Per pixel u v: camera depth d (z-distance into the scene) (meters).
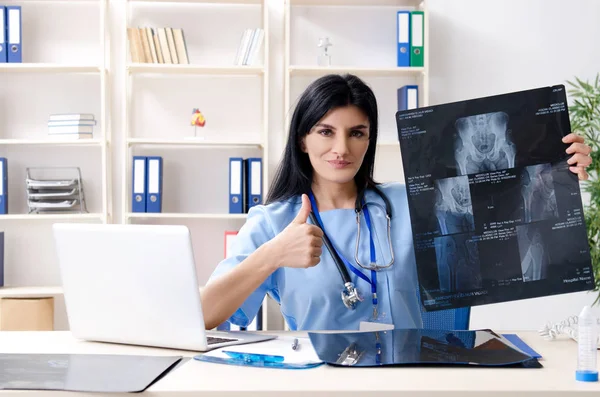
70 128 3.81
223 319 1.65
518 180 1.50
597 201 3.54
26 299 3.61
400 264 1.90
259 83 4.05
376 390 1.05
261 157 4.01
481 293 1.49
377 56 4.05
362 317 1.87
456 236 1.50
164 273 1.35
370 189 2.02
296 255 1.59
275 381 1.10
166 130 4.03
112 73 4.00
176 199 4.04
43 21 3.98
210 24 4.02
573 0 4.03
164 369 1.17
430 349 1.33
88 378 1.10
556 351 1.36
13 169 4.00
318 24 4.04
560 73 4.04
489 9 4.04
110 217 3.91
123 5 3.83
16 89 3.99
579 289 1.47
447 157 1.52
